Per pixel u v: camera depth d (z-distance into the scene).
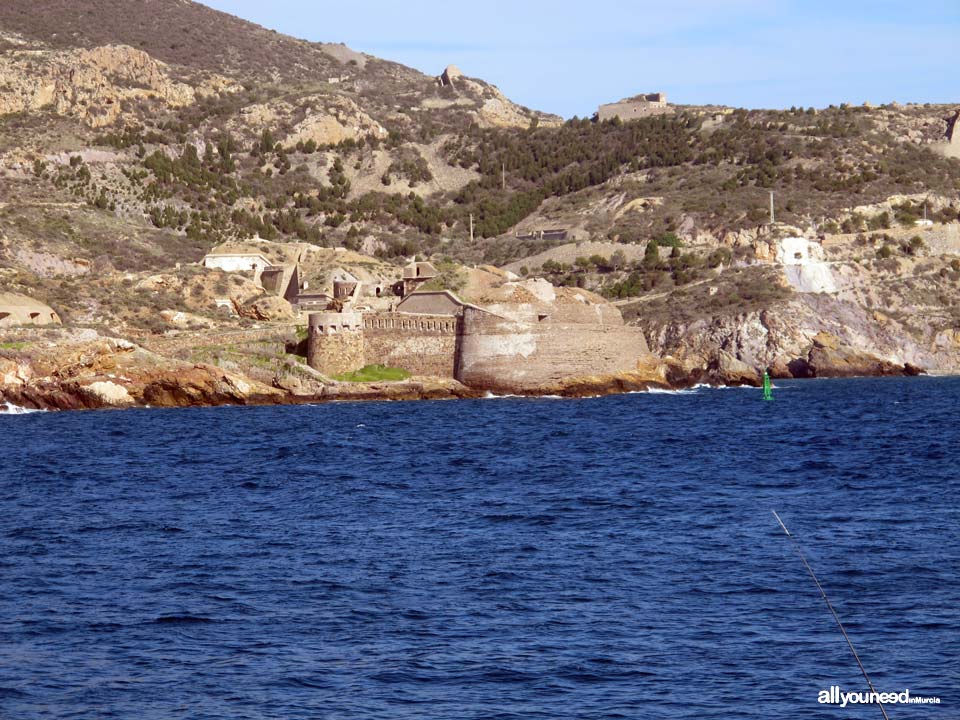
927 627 49.84
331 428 131.12
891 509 75.69
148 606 54.59
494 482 90.31
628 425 133.12
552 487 87.25
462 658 47.19
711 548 64.50
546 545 66.06
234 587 57.72
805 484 87.25
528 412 149.25
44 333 166.62
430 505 79.94
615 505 78.75
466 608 53.78
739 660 46.53
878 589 55.53
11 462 105.19
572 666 46.19
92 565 62.47
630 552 63.94
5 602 55.44
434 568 60.91
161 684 44.97
